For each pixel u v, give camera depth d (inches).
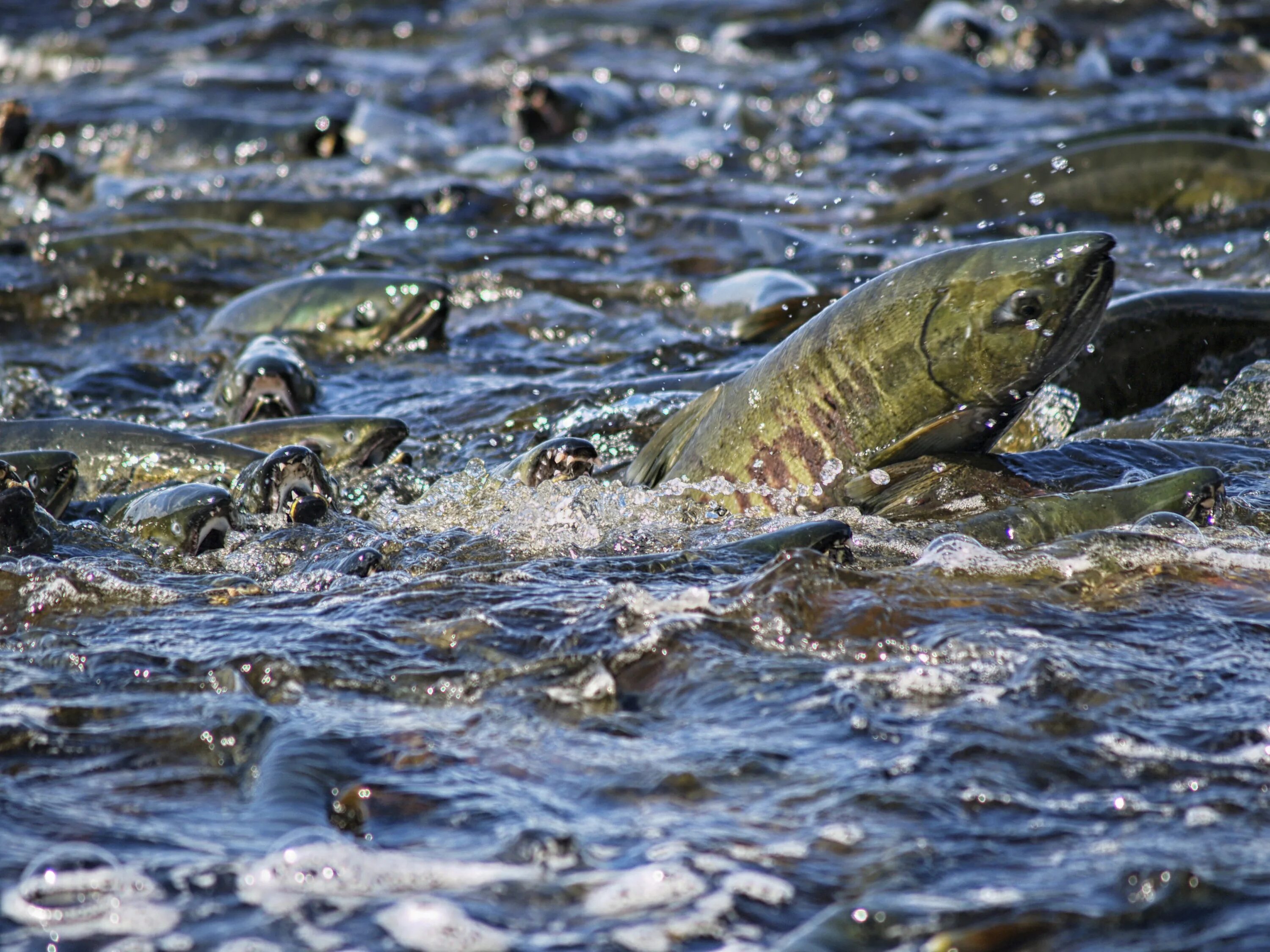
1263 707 480.1
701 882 382.3
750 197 1823.3
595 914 370.9
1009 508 688.4
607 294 1432.1
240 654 541.0
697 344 1230.9
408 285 1272.1
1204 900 365.1
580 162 2080.5
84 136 2247.8
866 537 688.4
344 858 393.1
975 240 1577.3
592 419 973.8
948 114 2338.8
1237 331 967.6
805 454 747.4
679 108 2551.7
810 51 3048.7
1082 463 773.9
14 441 851.4
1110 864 383.9
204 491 732.0
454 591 612.7
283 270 1525.6
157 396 1159.0
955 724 468.8
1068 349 703.7
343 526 757.3
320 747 461.1
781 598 572.1
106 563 679.1
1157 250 1466.5
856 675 512.1
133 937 362.3
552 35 3339.1
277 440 879.7
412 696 514.0
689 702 501.0
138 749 468.4
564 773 447.2
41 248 1524.4
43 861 392.2
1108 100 2373.3
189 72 2967.5
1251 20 2913.4
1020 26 2748.5
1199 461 789.2
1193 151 1617.9
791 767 444.1
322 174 2042.3
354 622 578.2
